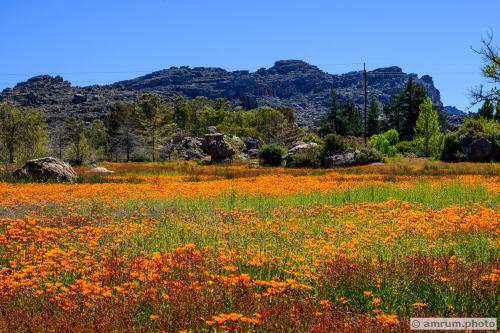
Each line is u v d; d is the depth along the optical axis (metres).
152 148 79.31
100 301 5.61
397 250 8.48
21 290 6.13
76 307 5.47
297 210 14.23
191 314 5.33
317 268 7.26
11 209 14.50
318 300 6.04
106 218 13.21
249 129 96.25
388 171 34.84
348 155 44.53
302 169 41.78
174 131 94.38
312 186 21.02
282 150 49.88
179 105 145.75
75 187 22.12
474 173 30.38
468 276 6.62
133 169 44.72
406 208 14.10
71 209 14.47
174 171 42.00
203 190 20.11
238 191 19.39
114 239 9.66
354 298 6.43
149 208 15.20
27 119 66.25
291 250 8.56
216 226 11.41
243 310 5.36
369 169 37.00
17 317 5.16
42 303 5.72
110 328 5.02
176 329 5.09
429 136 68.75
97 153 90.38
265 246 8.90
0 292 5.91
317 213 13.47
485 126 46.31
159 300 5.74
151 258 7.90
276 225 10.84
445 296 6.16
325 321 5.14
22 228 11.06
